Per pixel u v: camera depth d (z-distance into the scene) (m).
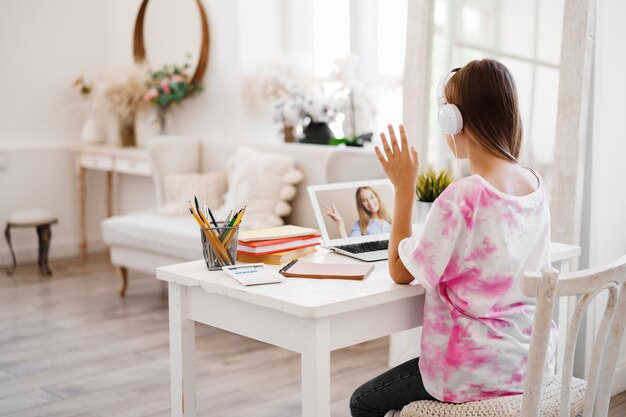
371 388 1.94
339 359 3.70
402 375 1.91
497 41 3.17
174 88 5.34
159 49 5.81
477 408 1.75
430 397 1.86
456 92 1.84
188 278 1.98
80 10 6.15
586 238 3.05
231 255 2.07
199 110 5.54
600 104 2.97
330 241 2.32
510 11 3.12
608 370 1.81
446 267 1.80
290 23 5.24
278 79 5.14
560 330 2.41
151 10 5.83
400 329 1.94
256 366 3.58
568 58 2.92
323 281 1.94
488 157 1.83
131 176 6.20
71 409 3.08
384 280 1.96
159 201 4.96
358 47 4.82
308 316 1.70
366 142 4.63
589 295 1.65
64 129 6.15
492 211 1.75
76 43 6.15
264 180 4.26
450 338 1.80
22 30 5.86
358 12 4.81
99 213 6.32
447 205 1.74
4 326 4.21
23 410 3.07
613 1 2.98
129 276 5.40
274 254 2.18
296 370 3.53
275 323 1.83
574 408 1.84
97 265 5.77
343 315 1.81
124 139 5.78
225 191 4.90
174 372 2.09
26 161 5.87
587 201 3.03
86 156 5.84
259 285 1.90
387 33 4.66
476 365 1.78
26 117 5.93
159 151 4.95
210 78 5.42
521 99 3.13
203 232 2.04
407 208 1.89
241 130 5.21
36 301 4.73
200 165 5.13
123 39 6.16
